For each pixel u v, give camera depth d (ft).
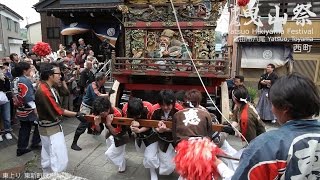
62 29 39.50
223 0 19.35
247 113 11.19
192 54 20.49
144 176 13.73
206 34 20.08
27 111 15.56
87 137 19.97
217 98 19.71
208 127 9.96
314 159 3.99
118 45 38.32
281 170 4.04
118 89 18.70
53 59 27.20
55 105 11.60
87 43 40.70
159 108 12.19
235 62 39.58
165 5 20.25
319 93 4.52
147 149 12.72
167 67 17.70
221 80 17.80
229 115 17.03
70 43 40.52
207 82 18.22
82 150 17.26
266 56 38.55
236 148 17.90
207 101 19.60
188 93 10.60
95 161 15.57
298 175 3.98
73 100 25.82
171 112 11.93
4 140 18.95
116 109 12.95
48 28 46.26
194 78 18.43
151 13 20.63
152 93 19.84
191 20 20.16
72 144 17.33
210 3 19.60
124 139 13.08
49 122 11.73
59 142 11.89
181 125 9.75
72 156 16.25
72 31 38.32
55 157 11.77
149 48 21.17
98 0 36.99
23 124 16.02
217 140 12.23
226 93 18.24
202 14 19.88
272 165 4.05
